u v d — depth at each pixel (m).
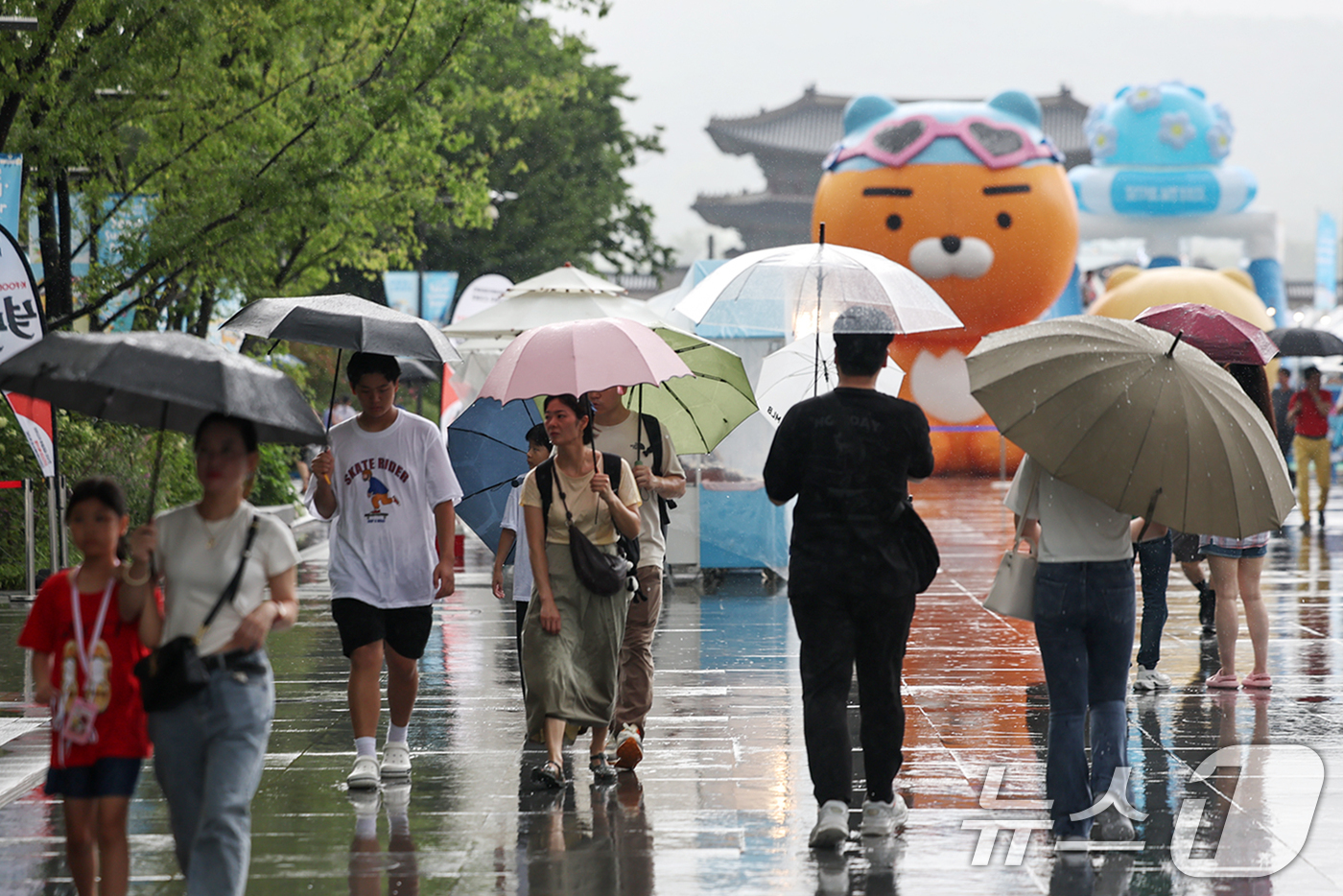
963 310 91.69
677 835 18.09
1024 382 16.69
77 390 13.94
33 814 19.11
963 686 27.92
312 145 45.28
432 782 20.83
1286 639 33.28
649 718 25.16
